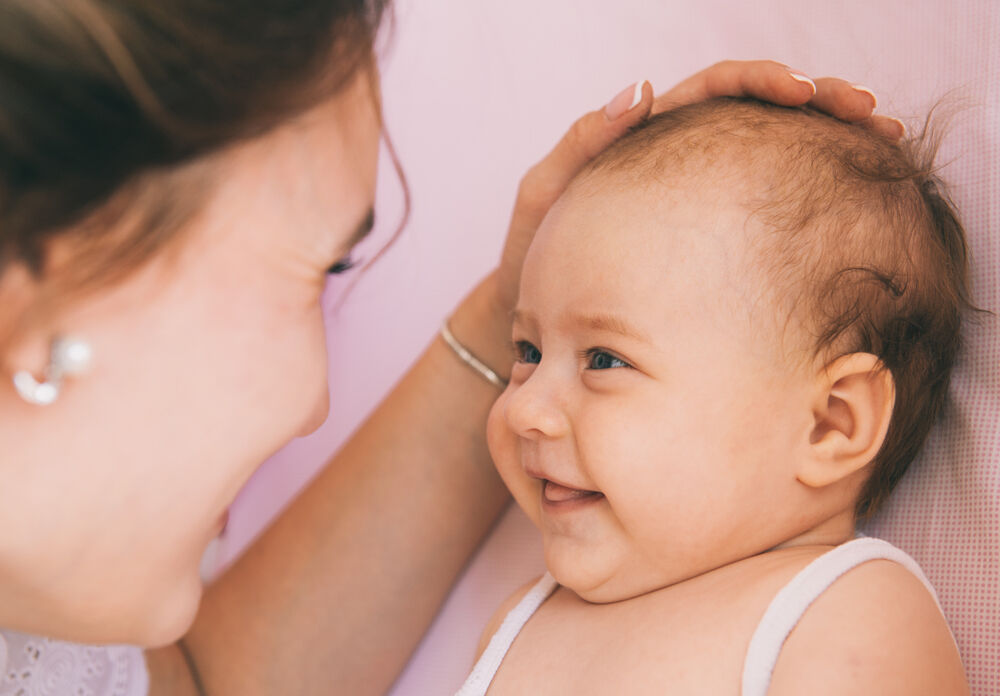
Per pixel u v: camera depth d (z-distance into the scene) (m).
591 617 0.87
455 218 1.30
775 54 1.12
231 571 1.05
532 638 0.91
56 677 0.86
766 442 0.79
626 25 1.26
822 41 1.09
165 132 0.46
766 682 0.71
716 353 0.79
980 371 0.88
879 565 0.75
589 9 1.29
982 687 0.79
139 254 0.49
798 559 0.78
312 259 0.61
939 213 0.89
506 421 0.85
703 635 0.76
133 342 0.53
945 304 0.87
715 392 0.79
